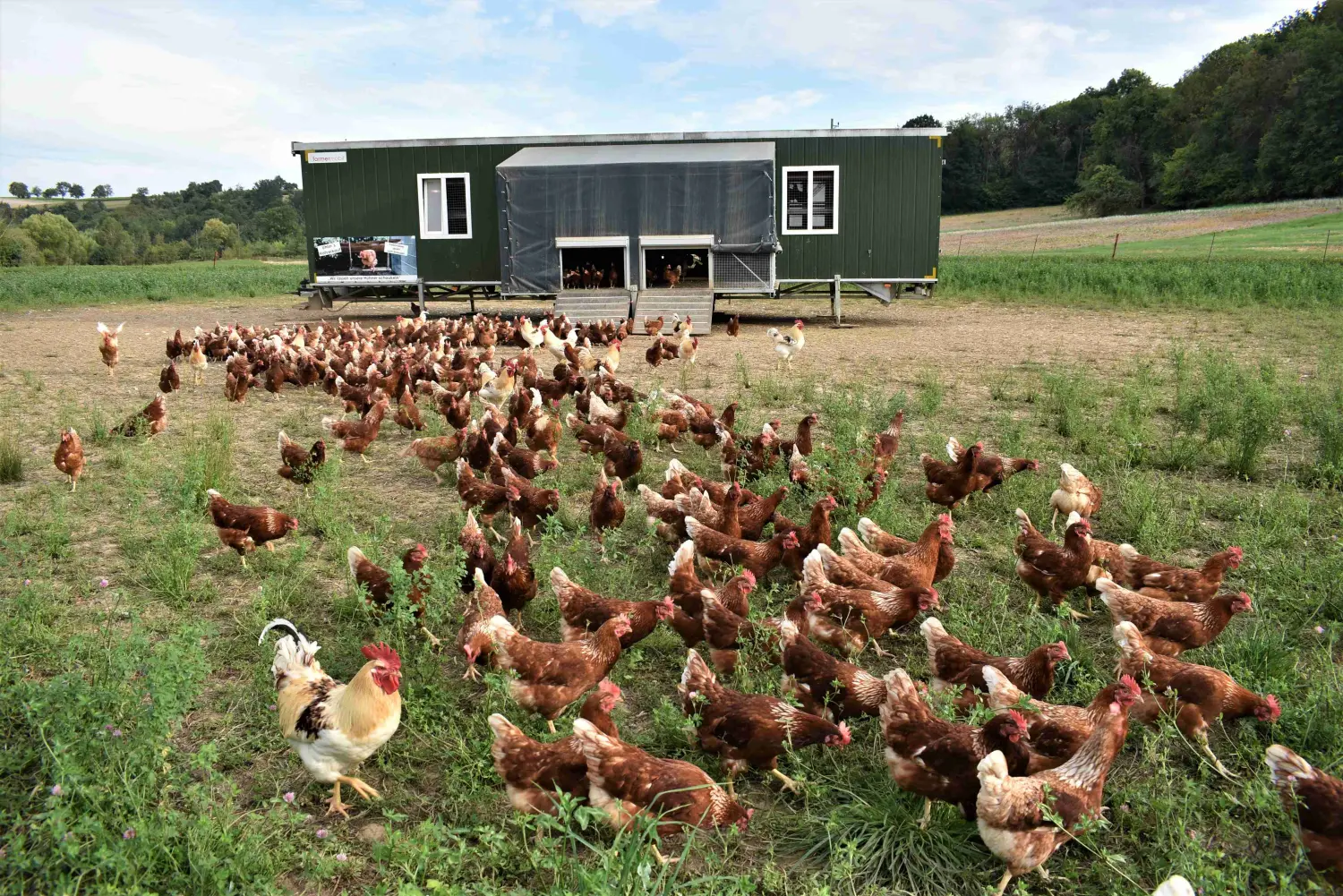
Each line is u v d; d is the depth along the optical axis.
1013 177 118.19
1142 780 5.25
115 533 9.20
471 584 7.34
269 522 8.31
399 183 27.55
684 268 32.16
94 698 4.86
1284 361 18.66
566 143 27.92
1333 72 81.62
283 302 39.94
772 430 10.96
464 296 37.66
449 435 12.30
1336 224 63.41
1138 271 37.16
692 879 4.04
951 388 16.70
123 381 18.42
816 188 27.00
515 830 4.80
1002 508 9.80
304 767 5.34
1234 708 5.34
